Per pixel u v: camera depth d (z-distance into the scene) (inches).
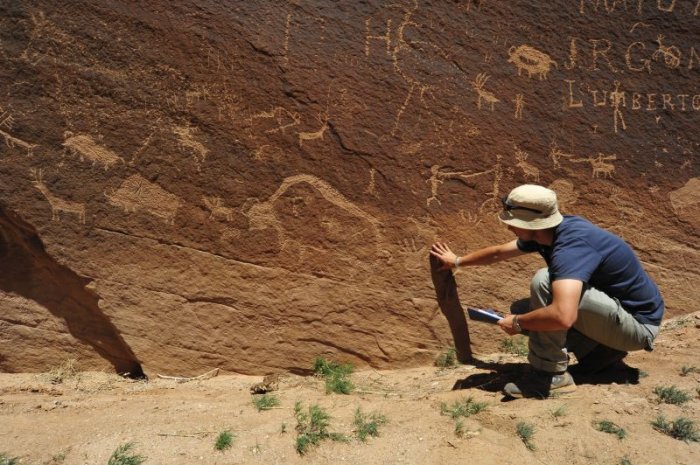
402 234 139.6
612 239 114.3
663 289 150.3
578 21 143.1
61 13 128.0
